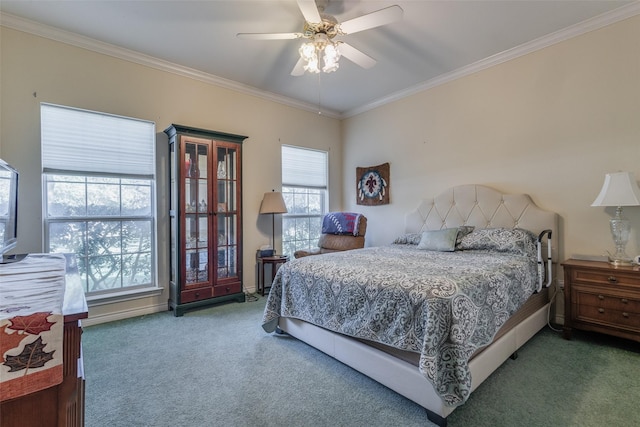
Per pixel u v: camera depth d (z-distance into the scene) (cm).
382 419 160
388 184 449
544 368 207
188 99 359
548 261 280
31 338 72
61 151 285
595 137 273
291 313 250
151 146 336
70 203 293
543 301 275
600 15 261
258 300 379
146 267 336
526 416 159
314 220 498
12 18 255
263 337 266
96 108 299
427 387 158
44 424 78
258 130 422
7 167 167
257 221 421
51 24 268
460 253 290
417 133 413
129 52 313
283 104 450
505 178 330
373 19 203
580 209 282
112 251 316
